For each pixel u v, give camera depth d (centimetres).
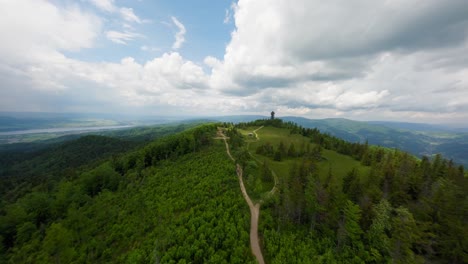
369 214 6053
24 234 7738
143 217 7438
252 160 12794
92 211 8856
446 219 5331
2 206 13550
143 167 13600
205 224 6094
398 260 4794
